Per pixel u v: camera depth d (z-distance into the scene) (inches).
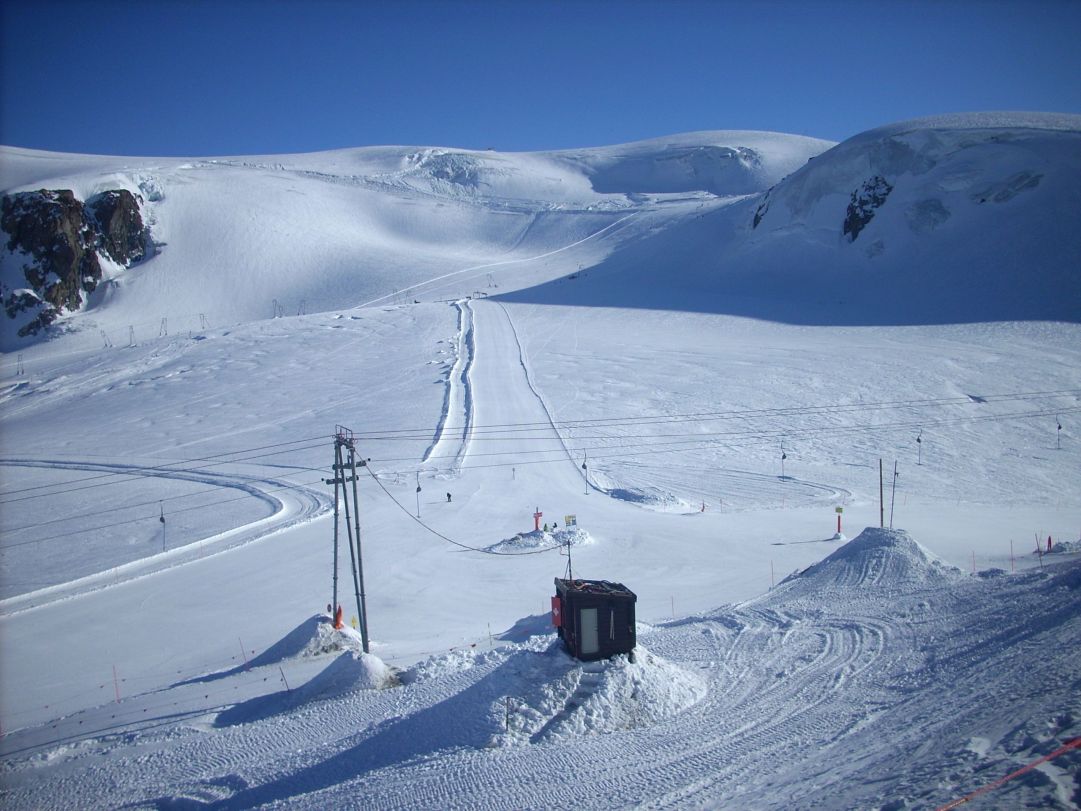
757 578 1061.8
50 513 1705.2
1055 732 332.2
